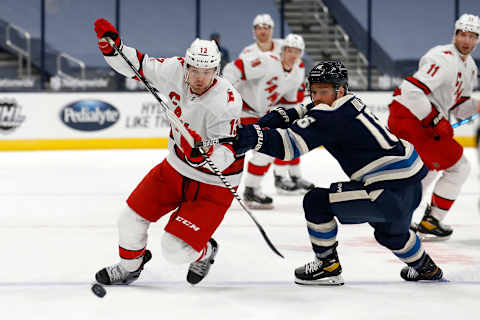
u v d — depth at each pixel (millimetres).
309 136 7672
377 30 33750
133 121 28141
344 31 33812
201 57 7312
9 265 9797
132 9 33375
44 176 20422
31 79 29688
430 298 8141
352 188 8000
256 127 7625
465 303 7938
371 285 8750
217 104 7531
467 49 11539
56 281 8852
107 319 7266
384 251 10891
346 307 7754
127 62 7883
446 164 11594
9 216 14148
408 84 11500
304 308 7707
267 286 8680
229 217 14109
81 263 9938
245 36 33906
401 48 33750
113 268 8539
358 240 11773
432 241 11906
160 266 9633
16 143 27688
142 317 7336
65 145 27969
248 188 15344
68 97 27859
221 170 7645
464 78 11773
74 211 14789
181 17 33594
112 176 20484
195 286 8625
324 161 24578
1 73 32531
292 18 33812
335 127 7676
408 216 8180
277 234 12352
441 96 11703
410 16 33562
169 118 7488
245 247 11133
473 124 28500
